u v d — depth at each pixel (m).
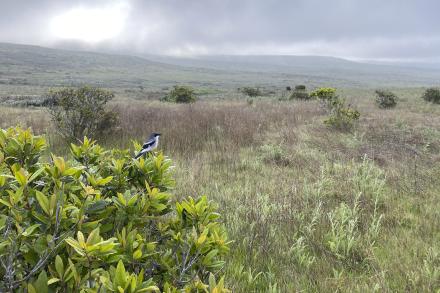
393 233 5.36
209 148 10.45
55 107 11.24
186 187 6.71
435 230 5.45
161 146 10.20
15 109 19.09
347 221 5.58
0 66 172.50
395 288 3.90
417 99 32.16
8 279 1.87
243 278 3.94
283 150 10.33
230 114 16.03
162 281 2.49
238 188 6.93
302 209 5.96
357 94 41.66
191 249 2.50
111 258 1.96
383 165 9.32
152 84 113.31
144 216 2.61
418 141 12.32
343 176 7.93
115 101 28.09
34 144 2.96
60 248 1.99
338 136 12.74
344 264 4.41
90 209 2.34
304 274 4.04
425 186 7.60
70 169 2.47
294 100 29.97
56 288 1.85
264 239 4.67
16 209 2.13
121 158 3.57
